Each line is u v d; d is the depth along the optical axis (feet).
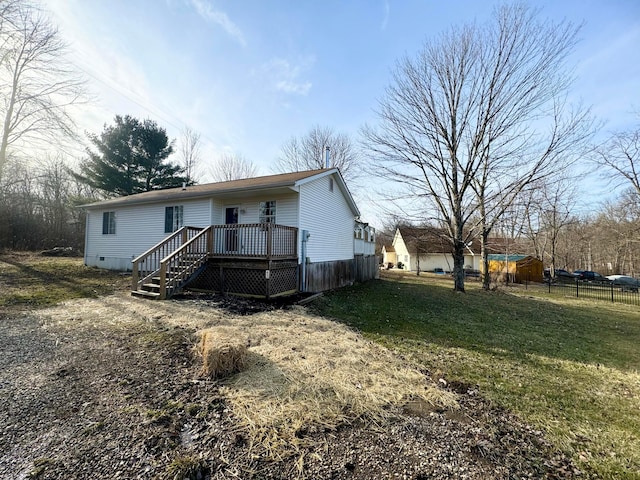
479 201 41.19
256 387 10.37
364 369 12.47
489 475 6.79
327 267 36.65
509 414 9.69
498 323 23.98
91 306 21.03
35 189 62.64
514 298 39.34
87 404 9.02
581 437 8.55
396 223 46.83
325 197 38.37
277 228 27.09
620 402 10.93
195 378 10.91
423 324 21.68
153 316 18.58
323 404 9.49
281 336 15.84
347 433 8.16
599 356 16.60
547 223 69.67
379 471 6.79
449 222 41.91
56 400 9.18
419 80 41.29
